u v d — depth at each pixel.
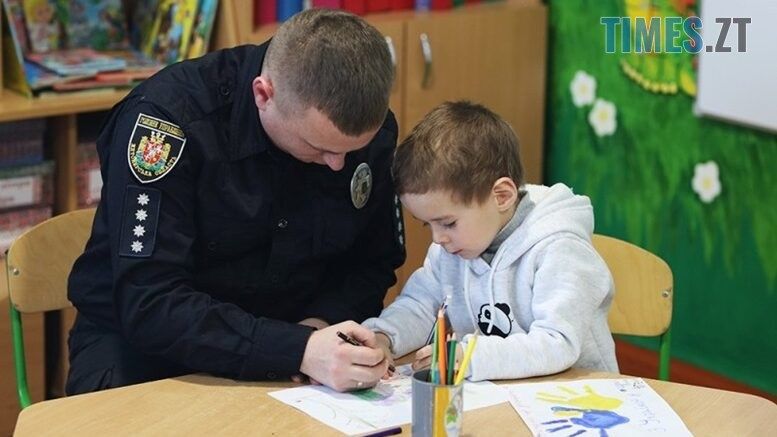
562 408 1.48
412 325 1.78
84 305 1.89
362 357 1.55
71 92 2.74
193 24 2.85
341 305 1.92
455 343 1.39
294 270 1.87
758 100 2.84
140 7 3.09
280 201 1.80
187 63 1.78
